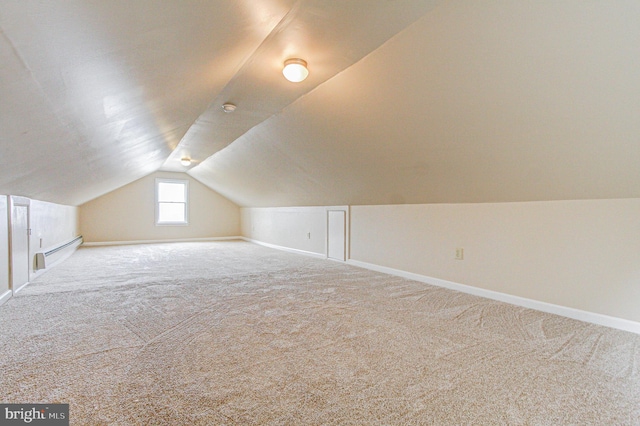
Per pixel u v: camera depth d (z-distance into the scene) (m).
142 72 1.34
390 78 1.99
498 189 2.57
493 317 2.27
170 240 7.54
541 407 1.23
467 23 1.44
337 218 4.70
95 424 1.10
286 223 6.05
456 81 1.78
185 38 1.18
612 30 1.22
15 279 2.76
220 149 4.75
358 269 4.12
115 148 2.73
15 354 1.63
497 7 1.32
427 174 2.83
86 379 1.39
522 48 1.45
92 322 2.11
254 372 1.48
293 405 1.23
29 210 3.11
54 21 0.74
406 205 3.62
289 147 3.65
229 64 1.81
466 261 3.00
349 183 3.79
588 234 2.21
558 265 2.37
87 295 2.78
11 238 2.64
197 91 2.07
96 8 0.76
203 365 1.54
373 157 2.98
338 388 1.35
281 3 1.23
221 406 1.22
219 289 3.03
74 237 5.79
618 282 2.08
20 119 1.21
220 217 8.19
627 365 1.57
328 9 1.40
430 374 1.47
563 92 1.55
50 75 0.99
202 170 6.62
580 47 1.33
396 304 2.57
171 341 1.81
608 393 1.33
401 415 1.18
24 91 1.01
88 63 1.04
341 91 2.32
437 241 3.27
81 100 1.33
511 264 2.66
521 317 2.28
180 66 1.47
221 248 6.40
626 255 2.04
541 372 1.50
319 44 1.74
